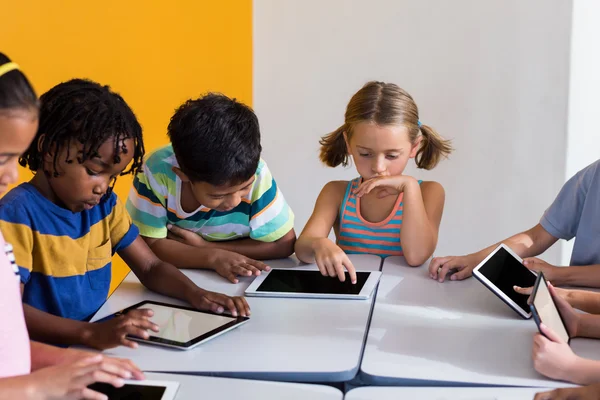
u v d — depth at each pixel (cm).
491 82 285
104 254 137
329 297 134
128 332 110
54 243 126
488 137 288
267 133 307
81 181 118
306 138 304
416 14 286
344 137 189
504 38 281
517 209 291
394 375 99
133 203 164
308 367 101
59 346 113
